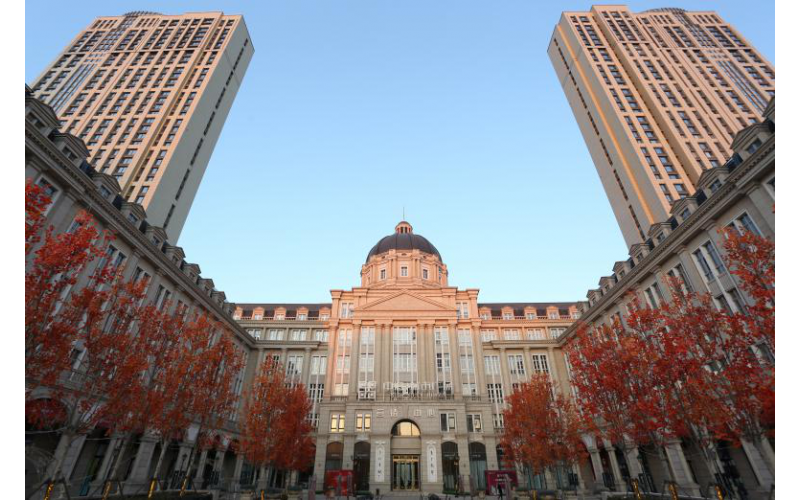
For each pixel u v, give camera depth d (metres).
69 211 27.84
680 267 35.47
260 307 69.19
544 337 66.00
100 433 33.59
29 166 25.17
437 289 64.44
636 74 72.56
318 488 48.09
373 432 49.75
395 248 76.25
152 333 26.55
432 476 47.19
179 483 37.56
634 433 27.05
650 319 25.64
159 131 64.31
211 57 78.62
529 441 39.44
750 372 18.97
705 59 76.44
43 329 18.11
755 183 27.14
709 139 61.75
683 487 33.00
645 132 64.88
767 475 26.38
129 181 57.03
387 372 56.38
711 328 22.11
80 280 28.86
